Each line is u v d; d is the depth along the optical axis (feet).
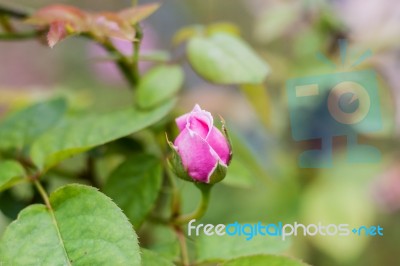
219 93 2.39
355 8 2.22
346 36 2.14
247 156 1.62
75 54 3.80
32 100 1.82
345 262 2.34
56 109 1.54
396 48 2.14
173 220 1.43
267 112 1.67
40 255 1.21
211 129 1.28
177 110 1.53
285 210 2.15
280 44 2.81
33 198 1.47
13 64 3.90
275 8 2.28
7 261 1.21
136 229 1.41
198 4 3.21
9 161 1.41
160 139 1.51
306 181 2.17
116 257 1.21
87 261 1.21
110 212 1.24
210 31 1.64
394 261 2.61
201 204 1.37
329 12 2.15
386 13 2.19
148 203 1.41
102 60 1.54
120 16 1.44
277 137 2.18
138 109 1.46
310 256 2.20
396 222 2.57
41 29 1.52
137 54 1.52
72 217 1.24
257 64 1.51
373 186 2.22
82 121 1.46
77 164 1.74
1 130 1.52
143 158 1.43
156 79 1.49
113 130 1.41
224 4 3.19
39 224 1.24
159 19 3.11
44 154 1.42
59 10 1.41
